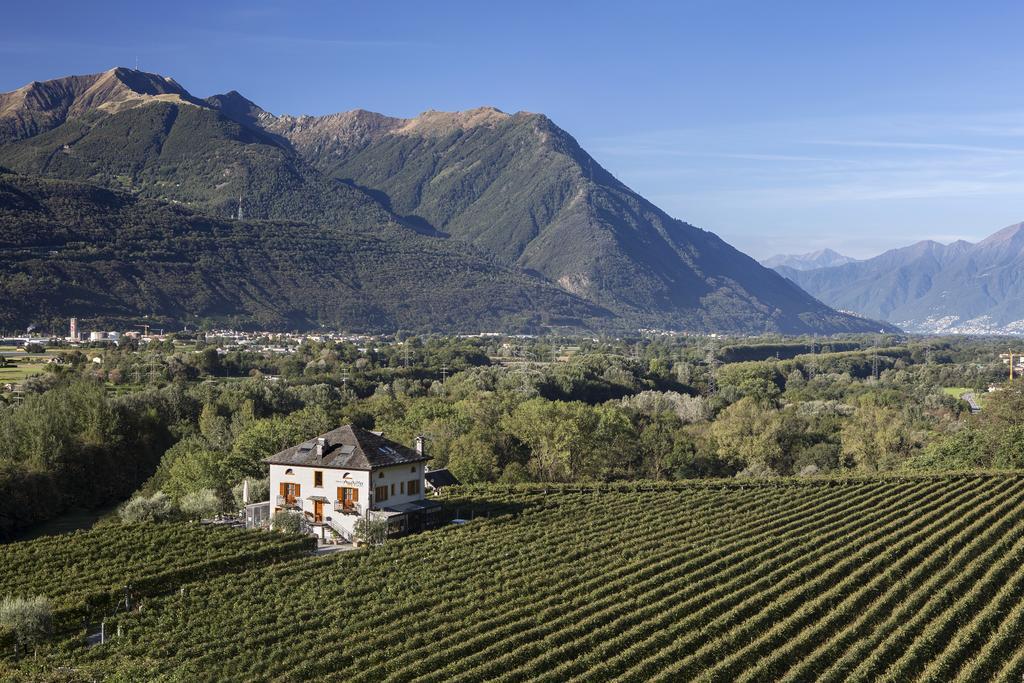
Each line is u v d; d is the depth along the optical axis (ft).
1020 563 258.57
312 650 195.62
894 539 289.12
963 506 328.29
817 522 321.73
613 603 231.50
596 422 503.20
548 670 192.03
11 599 221.05
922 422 572.51
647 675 191.11
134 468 467.93
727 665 193.88
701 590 242.37
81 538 289.53
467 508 342.64
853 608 227.40
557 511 344.28
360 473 310.65
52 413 446.19
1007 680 188.75
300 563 261.65
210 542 285.43
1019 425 448.65
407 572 253.03
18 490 388.98
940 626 211.61
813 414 626.64
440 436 481.05
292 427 443.73
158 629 209.97
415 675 186.39
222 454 412.16
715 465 520.01
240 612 220.23
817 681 189.57
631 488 396.37
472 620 216.54
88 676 182.91
